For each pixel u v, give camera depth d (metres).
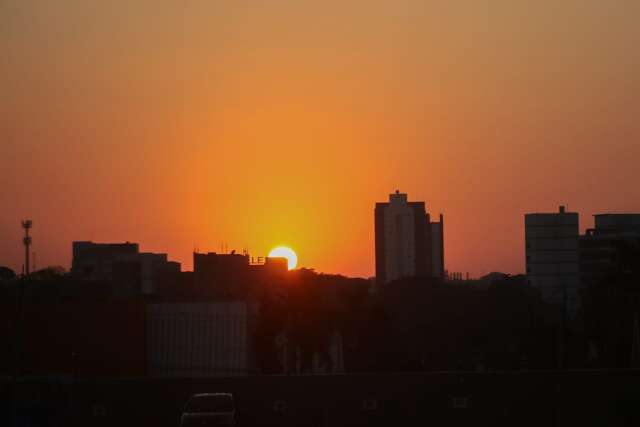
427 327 189.75
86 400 75.94
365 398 77.25
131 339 127.00
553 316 189.50
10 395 73.25
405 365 138.88
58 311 122.81
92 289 188.38
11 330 120.62
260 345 128.38
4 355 119.44
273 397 76.75
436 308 193.75
